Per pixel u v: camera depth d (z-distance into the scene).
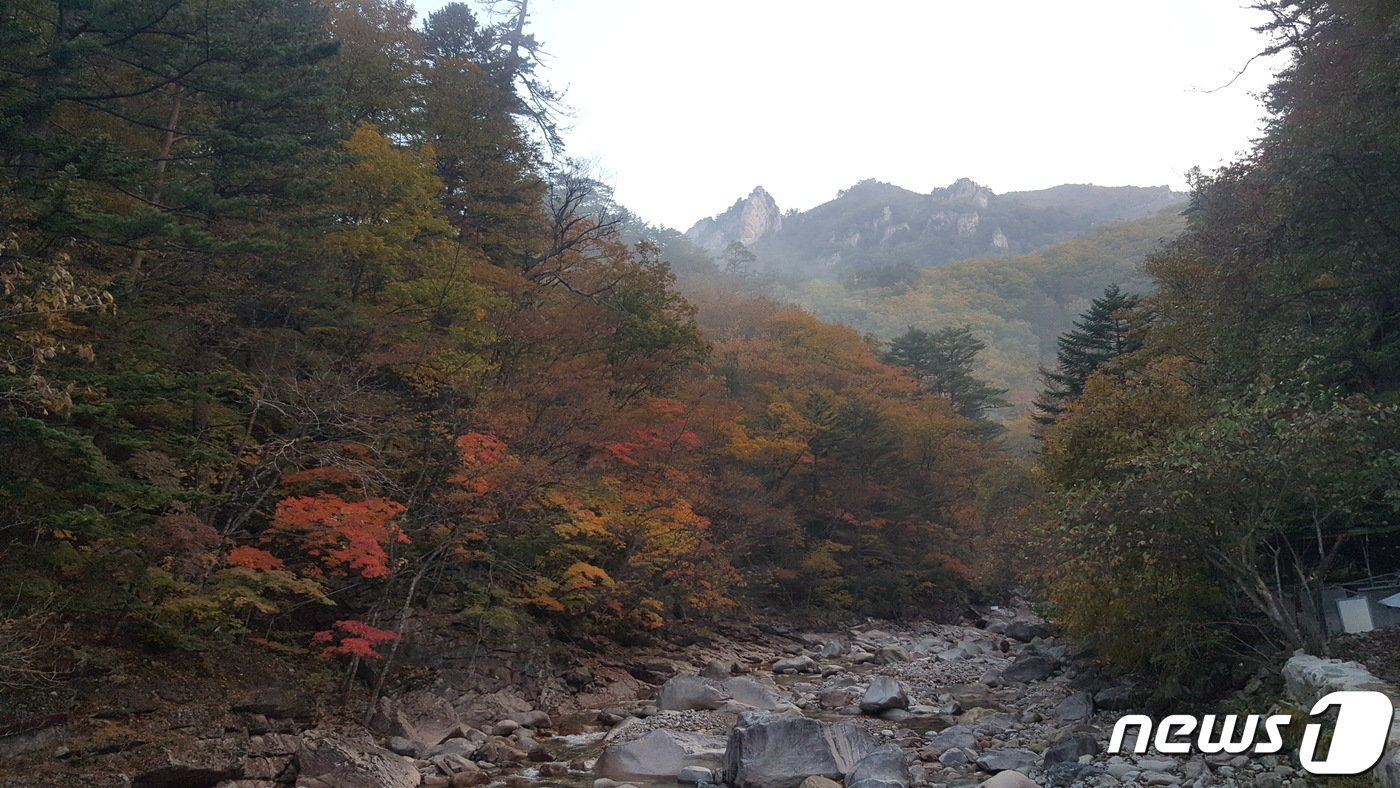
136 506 16.84
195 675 17.22
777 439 43.16
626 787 16.06
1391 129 19.16
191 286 21.02
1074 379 54.62
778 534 44.81
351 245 25.42
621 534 29.97
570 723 23.11
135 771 14.12
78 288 13.95
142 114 22.33
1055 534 19.30
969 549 55.31
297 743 16.83
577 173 46.62
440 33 47.06
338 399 21.19
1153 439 19.92
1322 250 20.55
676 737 18.62
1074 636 22.55
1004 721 21.25
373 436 21.66
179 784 14.55
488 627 24.98
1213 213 30.11
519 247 38.44
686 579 35.34
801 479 48.12
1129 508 17.33
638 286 37.97
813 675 32.53
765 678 30.78
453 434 22.72
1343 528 18.83
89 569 15.85
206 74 19.95
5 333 14.29
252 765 15.64
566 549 27.61
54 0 17.78
